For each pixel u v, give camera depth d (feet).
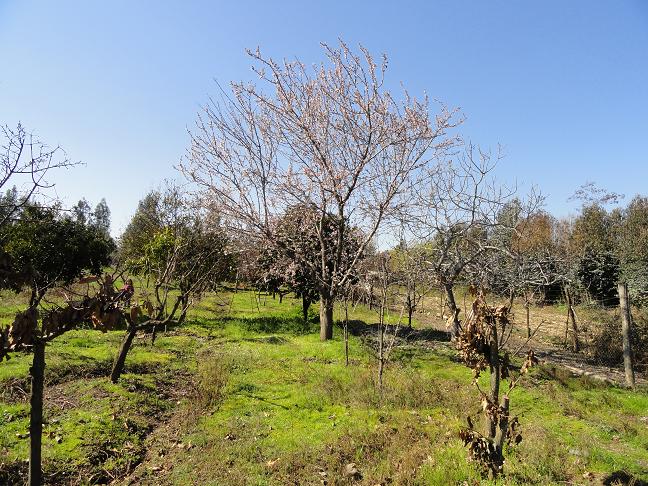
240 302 68.64
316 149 41.11
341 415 22.22
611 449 18.93
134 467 16.89
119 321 11.97
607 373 34.24
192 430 20.21
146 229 61.00
